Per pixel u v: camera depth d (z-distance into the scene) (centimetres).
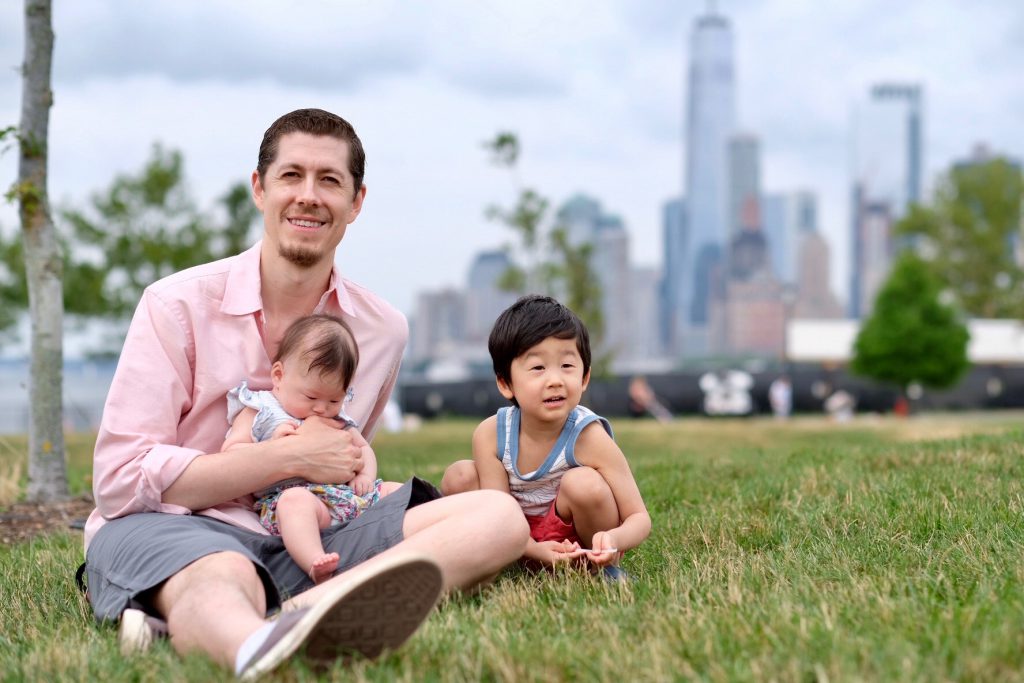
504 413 351
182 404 308
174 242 2317
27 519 561
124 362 302
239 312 312
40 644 263
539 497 347
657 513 471
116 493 292
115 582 270
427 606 222
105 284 2280
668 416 3225
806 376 3497
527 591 303
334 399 315
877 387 3616
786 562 321
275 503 300
